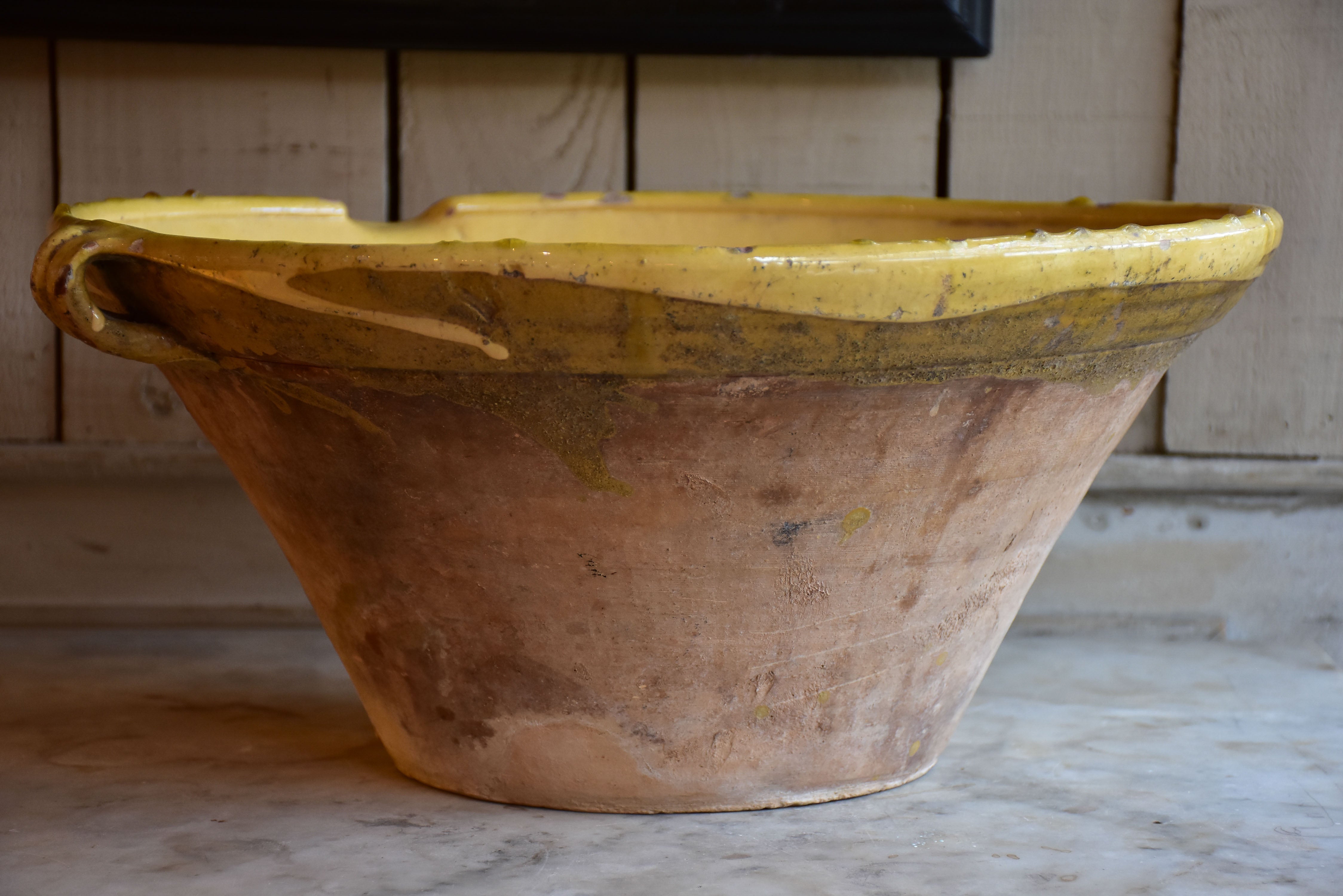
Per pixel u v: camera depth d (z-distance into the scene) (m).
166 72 1.41
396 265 0.73
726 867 0.89
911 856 0.91
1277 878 0.88
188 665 1.35
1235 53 1.42
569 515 0.83
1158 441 1.48
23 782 1.04
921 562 0.90
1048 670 1.36
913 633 0.94
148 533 1.47
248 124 1.42
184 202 1.11
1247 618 1.50
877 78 1.43
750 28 1.36
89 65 1.40
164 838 0.94
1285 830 0.97
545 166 1.44
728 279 0.72
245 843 0.93
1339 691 1.29
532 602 0.88
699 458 0.81
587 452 0.80
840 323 0.74
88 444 1.44
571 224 1.33
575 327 0.74
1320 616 1.49
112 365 1.44
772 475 0.82
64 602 1.48
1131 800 1.02
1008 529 0.93
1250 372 1.46
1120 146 1.44
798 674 0.92
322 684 1.30
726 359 0.75
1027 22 1.42
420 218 1.30
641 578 0.86
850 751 0.98
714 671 0.90
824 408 0.79
